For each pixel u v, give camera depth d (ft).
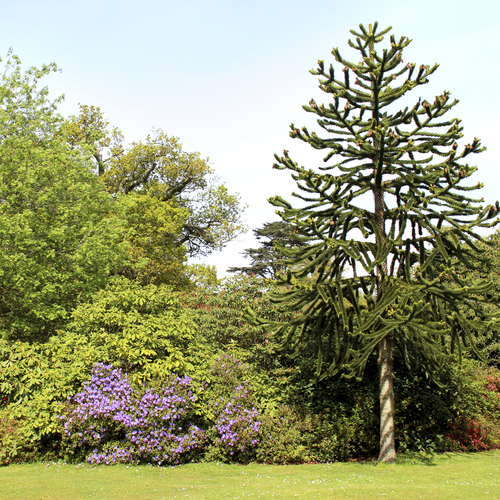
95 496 19.56
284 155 28.58
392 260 30.37
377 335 24.90
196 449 29.99
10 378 28.84
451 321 27.84
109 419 28.04
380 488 21.67
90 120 92.43
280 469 27.58
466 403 37.45
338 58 30.81
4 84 55.98
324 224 28.76
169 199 96.84
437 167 28.78
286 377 36.40
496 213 25.54
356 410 33.83
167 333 32.12
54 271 44.60
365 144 28.14
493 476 25.32
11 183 45.73
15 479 21.86
